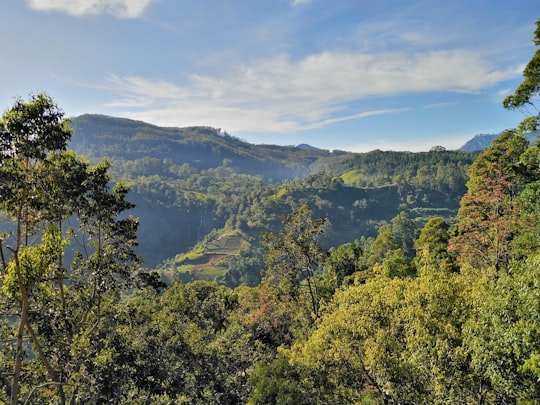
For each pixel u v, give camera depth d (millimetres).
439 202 153375
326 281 37094
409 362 11484
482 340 9977
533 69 17906
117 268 15234
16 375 11352
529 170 26344
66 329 14062
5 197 11211
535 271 9414
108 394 14742
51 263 12672
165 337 22547
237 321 32219
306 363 13875
